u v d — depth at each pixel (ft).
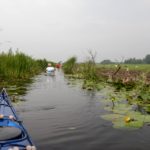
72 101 42.32
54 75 108.27
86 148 20.68
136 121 25.98
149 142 22.07
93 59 82.53
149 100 37.68
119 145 21.34
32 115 32.17
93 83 63.31
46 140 22.59
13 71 76.13
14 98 43.45
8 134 16.69
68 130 25.58
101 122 28.45
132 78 59.00
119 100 40.52
